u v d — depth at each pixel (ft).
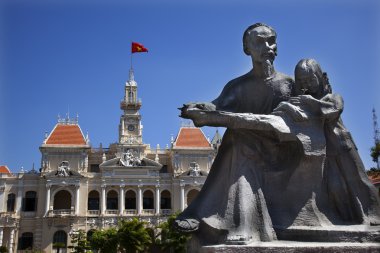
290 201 18.20
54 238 200.95
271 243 16.11
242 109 20.29
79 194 207.21
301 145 17.95
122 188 209.97
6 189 211.20
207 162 219.41
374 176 81.46
